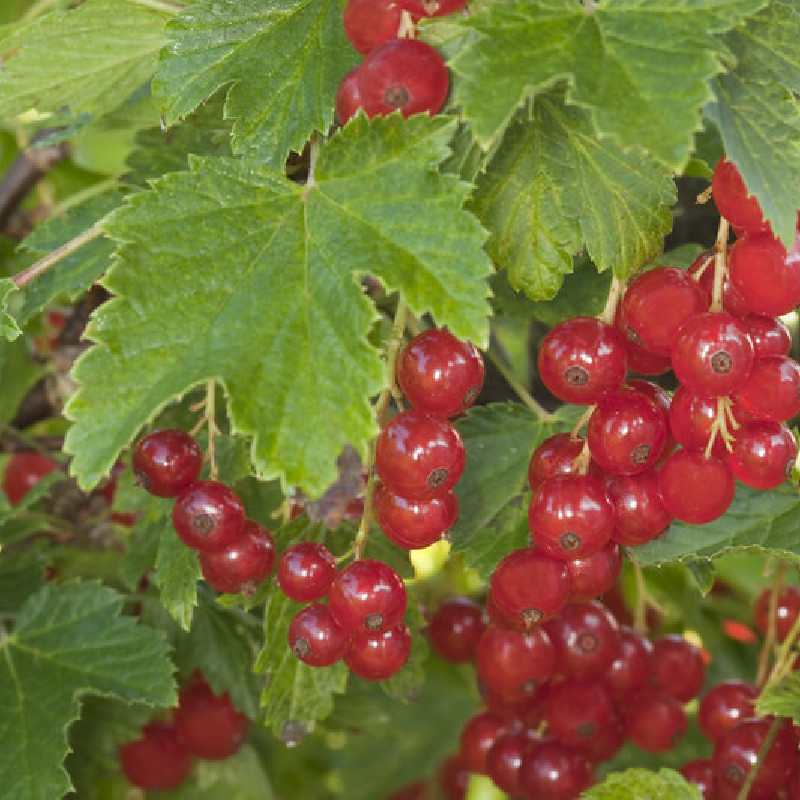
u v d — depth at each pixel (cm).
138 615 46
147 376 35
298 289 36
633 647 42
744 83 36
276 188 36
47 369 50
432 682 57
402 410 37
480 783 65
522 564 37
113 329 35
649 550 39
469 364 36
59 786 42
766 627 44
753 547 39
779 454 36
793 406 36
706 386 36
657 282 36
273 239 36
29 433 55
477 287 35
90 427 35
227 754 46
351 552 38
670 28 35
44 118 43
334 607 37
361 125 36
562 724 41
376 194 36
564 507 37
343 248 36
